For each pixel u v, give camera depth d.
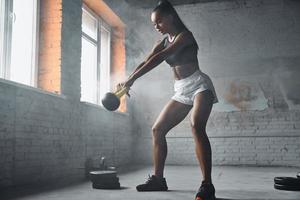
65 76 4.27
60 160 4.04
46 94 3.79
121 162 6.27
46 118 3.78
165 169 5.57
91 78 5.75
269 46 6.72
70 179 3.82
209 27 7.02
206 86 2.54
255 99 6.62
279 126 6.46
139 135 7.02
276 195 2.64
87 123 4.82
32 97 3.53
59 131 4.04
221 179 3.98
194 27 7.08
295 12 6.71
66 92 4.29
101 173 3.00
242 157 6.55
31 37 4.12
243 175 4.52
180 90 2.65
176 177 4.15
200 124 2.40
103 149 5.39
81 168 4.55
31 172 3.46
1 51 3.47
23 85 3.36
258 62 6.71
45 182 3.50
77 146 4.48
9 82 3.15
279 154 6.41
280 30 6.72
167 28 2.64
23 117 3.37
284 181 2.98
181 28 2.64
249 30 6.85
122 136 6.36
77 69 4.61
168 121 2.75
